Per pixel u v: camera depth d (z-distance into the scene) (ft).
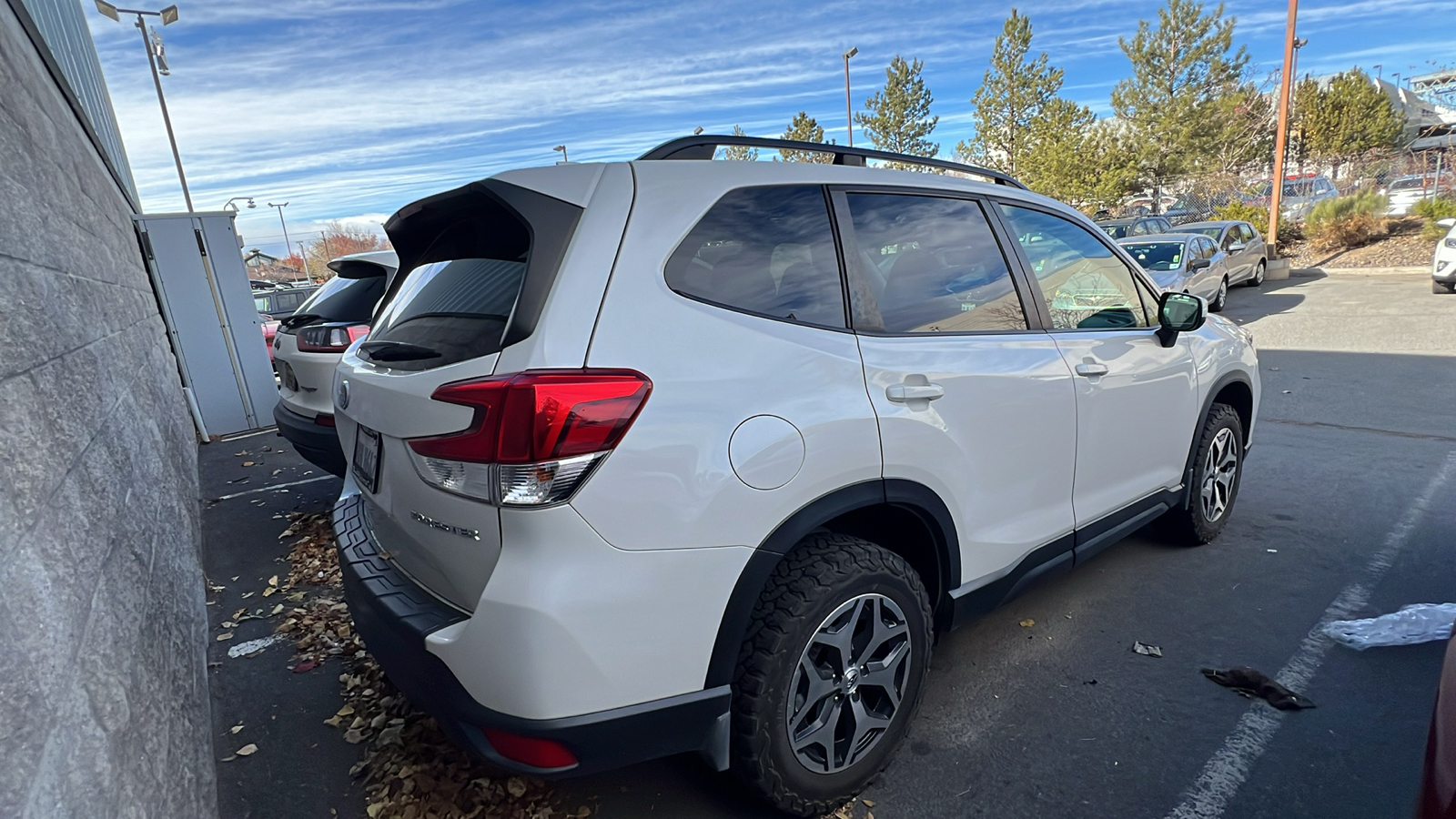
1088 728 8.33
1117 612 10.87
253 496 18.86
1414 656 9.31
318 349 14.16
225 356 26.76
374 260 16.26
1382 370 26.13
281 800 7.77
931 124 108.27
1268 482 15.97
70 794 4.21
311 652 10.85
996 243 9.00
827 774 6.81
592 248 5.82
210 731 8.66
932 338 7.74
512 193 6.16
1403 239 58.54
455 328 6.23
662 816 7.22
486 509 5.43
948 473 7.62
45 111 12.10
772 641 6.23
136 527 7.78
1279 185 60.03
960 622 8.20
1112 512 10.23
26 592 4.39
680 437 5.70
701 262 6.35
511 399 5.26
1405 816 6.84
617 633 5.52
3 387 5.01
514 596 5.29
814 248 7.15
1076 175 89.92
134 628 6.36
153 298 24.07
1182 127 91.35
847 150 8.04
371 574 6.68
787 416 6.29
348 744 8.63
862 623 6.98
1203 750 7.88
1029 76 99.30
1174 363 11.03
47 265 7.63
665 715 5.83
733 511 5.95
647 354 5.74
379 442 6.70
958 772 7.73
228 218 26.25
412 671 5.94
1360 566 11.81
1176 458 11.48
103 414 7.88
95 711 4.90
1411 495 14.65
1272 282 55.06
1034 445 8.67
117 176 26.71
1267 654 9.58
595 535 5.40
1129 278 11.00
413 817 7.26
